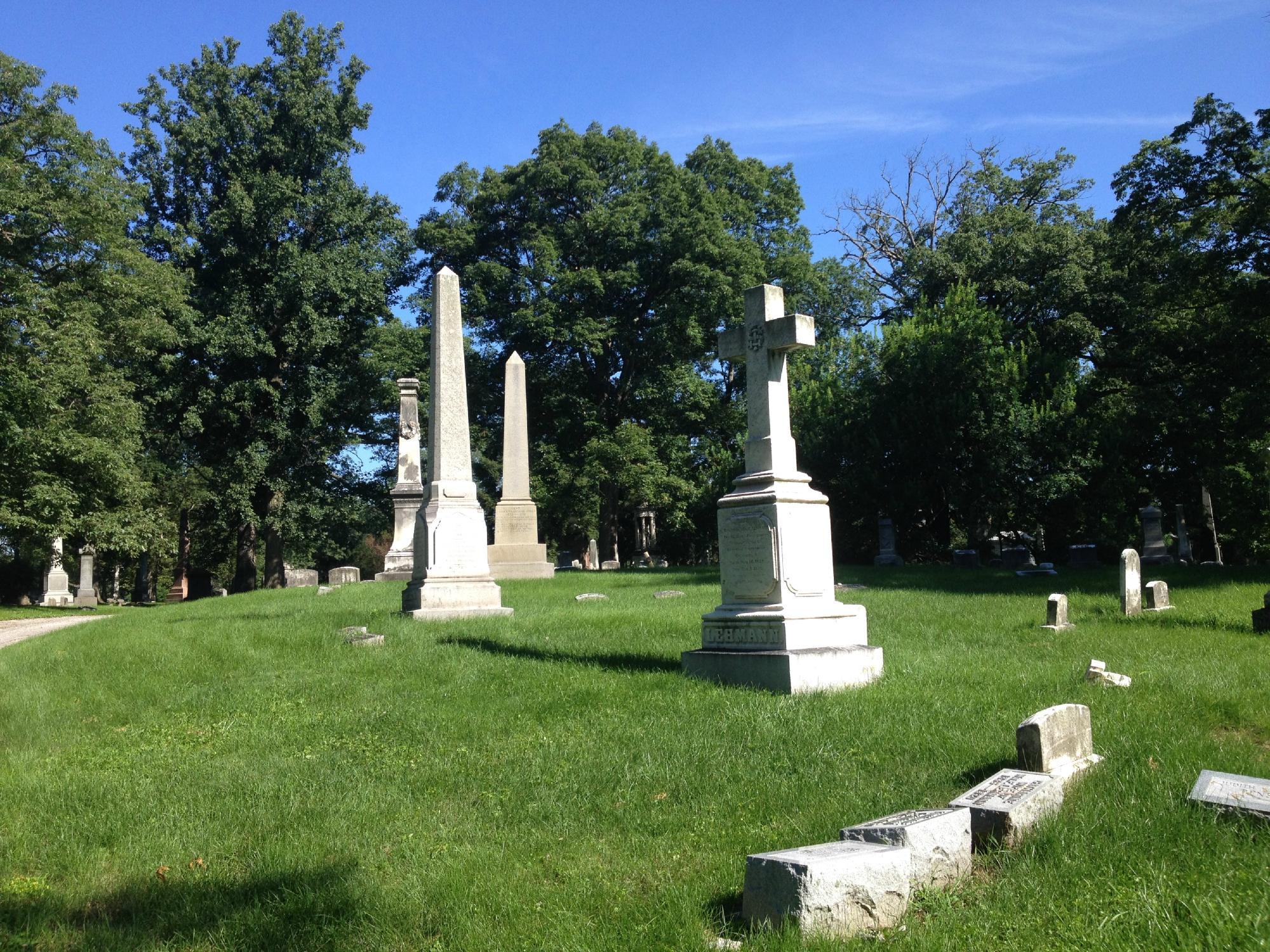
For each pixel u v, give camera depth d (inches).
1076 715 257.3
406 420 1268.5
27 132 1341.0
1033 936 166.7
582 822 243.1
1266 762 265.3
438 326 707.4
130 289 1407.5
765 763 276.7
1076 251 1648.6
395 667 450.0
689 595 794.8
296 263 1685.5
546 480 1800.0
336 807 261.4
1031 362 1542.8
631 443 1713.8
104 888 218.2
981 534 1499.8
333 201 1780.3
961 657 439.2
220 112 1791.3
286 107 1787.6
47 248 1370.6
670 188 1854.1
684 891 195.9
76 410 1366.9
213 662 491.8
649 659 446.0
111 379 1423.5
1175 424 1512.1
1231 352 1331.2
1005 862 199.3
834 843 194.1
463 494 681.0
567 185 1900.8
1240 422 1353.3
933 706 330.6
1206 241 1402.6
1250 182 1258.0
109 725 381.7
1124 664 406.6
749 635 386.3
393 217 1902.1
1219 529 1895.9
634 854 221.6
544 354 1923.0
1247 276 1306.6
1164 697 334.3
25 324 1286.9
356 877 213.9
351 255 1786.4
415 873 214.4
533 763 289.7
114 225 1425.9
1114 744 273.3
